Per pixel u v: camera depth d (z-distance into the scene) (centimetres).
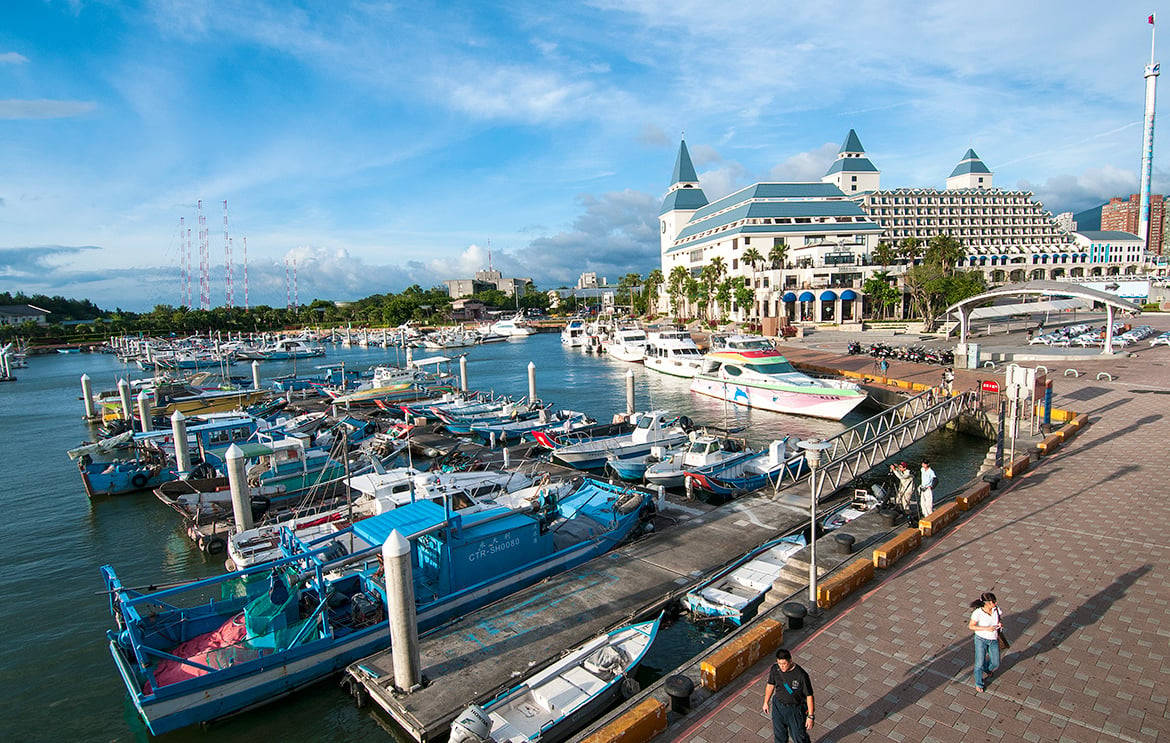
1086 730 941
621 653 1428
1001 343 6788
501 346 12162
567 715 1224
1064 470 2256
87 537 2631
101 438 4406
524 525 1848
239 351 10725
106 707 1519
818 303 10250
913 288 9112
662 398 5394
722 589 1753
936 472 3003
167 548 2509
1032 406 2809
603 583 1784
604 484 2536
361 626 1600
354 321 19150
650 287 16900
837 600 1367
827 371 5294
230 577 1484
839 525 2155
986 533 1712
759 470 2794
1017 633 1212
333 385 6394
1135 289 9288
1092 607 1293
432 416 4653
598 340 9794
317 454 2992
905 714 996
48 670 1669
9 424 5228
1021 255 13700
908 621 1280
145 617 1581
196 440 3544
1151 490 1988
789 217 12300
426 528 1630
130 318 17788
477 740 1099
